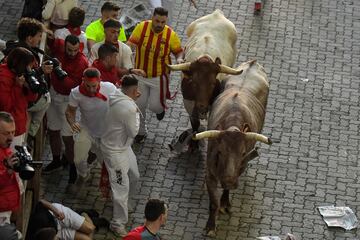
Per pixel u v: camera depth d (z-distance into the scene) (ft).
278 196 51.62
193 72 50.57
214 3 67.56
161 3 61.41
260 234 49.08
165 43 53.36
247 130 47.37
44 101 46.34
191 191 51.78
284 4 67.97
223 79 52.42
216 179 47.96
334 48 63.93
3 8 64.54
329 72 61.62
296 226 49.70
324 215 50.29
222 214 50.14
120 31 55.01
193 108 52.37
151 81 53.93
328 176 53.16
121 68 51.80
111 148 47.62
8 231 39.47
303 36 64.85
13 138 42.06
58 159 52.16
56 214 45.65
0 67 43.50
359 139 56.08
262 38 64.34
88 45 53.42
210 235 48.55
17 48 43.21
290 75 61.05
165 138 55.52
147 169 53.11
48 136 53.93
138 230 41.06
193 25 56.03
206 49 53.42
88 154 50.52
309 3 68.18
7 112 42.09
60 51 50.26
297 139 55.72
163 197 51.21
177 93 59.00
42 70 44.80
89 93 47.09
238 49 63.21
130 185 49.29
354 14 67.41
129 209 50.03
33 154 49.16
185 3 67.15
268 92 53.52
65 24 54.39
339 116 57.82
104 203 50.57
